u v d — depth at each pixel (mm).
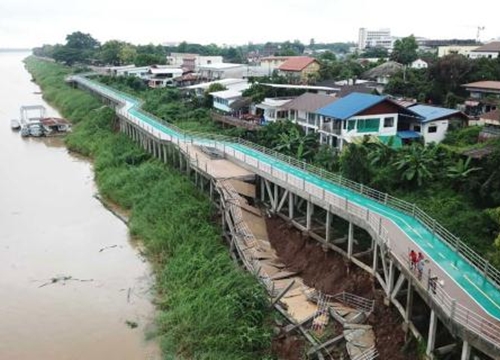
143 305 35875
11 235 46906
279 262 38844
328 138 59281
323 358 27531
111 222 50094
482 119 60625
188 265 37438
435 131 59750
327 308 31219
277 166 49062
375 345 27984
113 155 67688
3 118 104688
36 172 66500
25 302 36375
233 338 29703
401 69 94438
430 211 38688
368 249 35938
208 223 44031
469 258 29219
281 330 30094
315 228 40000
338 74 107375
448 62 79750
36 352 31141
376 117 57281
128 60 179375
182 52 196375
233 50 193000
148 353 30844
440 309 23156
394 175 44312
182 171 56188
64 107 111312
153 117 78250
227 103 83312
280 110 69938
